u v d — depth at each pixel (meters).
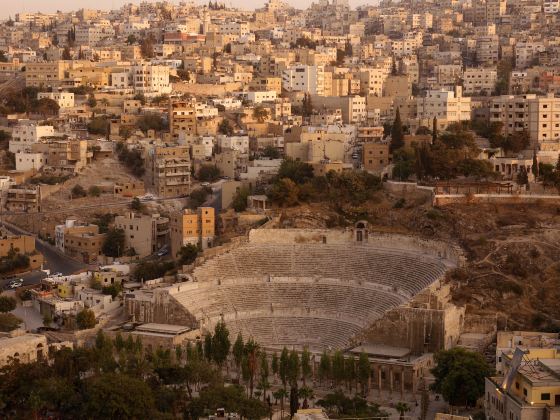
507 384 199.62
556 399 191.00
